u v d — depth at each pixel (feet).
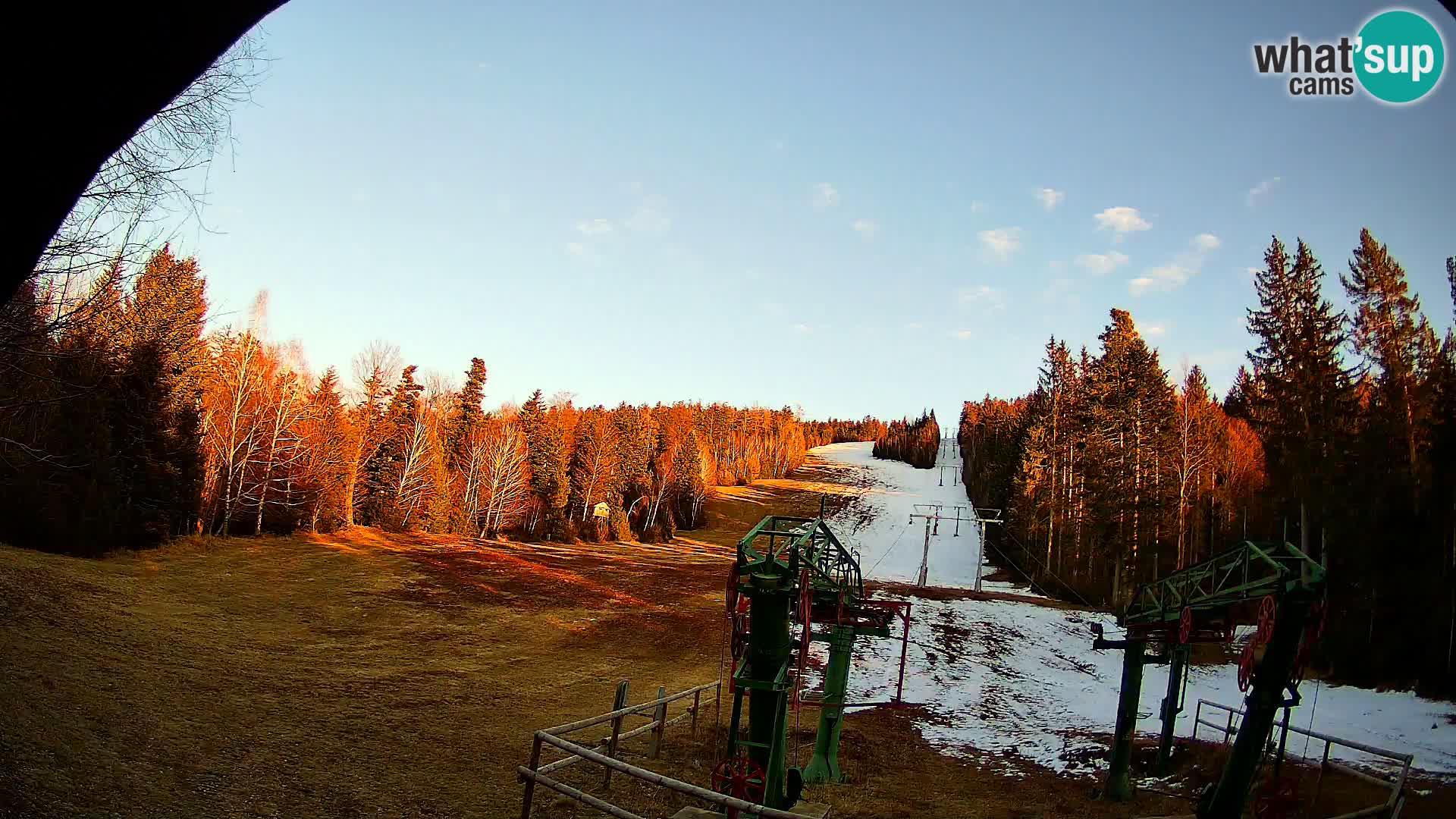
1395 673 86.74
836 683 52.54
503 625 99.60
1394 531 97.66
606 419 315.99
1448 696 78.28
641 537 258.98
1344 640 93.66
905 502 343.67
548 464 245.04
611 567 157.58
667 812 36.99
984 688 86.33
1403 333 107.04
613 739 43.39
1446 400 98.32
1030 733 68.59
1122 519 151.23
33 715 35.22
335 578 116.47
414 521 196.75
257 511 148.87
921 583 166.20
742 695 34.76
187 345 122.83
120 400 111.34
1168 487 154.51
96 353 33.86
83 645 53.01
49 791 27.81
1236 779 34.19
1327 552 102.68
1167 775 54.80
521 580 131.95
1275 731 66.90
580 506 251.60
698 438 401.49
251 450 143.23
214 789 32.63
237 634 76.07
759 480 421.59
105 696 42.09
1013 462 247.29
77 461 101.96
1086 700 83.46
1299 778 48.16
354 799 34.37
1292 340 118.93
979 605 135.64
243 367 142.31
